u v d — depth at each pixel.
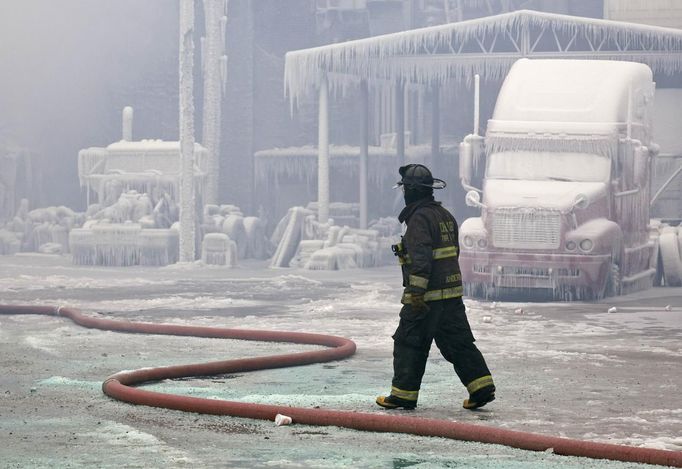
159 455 9.82
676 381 15.27
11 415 12.09
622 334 22.75
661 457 9.34
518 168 34.75
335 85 58.41
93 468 9.23
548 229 32.41
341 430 11.11
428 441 10.51
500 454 9.88
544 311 28.78
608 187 34.09
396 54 55.00
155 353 19.03
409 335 12.46
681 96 58.53
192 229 52.81
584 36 52.34
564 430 11.27
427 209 12.54
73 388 14.30
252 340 21.23
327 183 56.50
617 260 34.34
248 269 52.34
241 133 71.62
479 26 52.59
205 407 12.12
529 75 36.81
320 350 17.88
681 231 41.31
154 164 60.03
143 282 41.16
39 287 37.81
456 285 12.59
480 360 12.58
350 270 52.25
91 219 59.97
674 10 60.94
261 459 9.66
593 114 35.00
